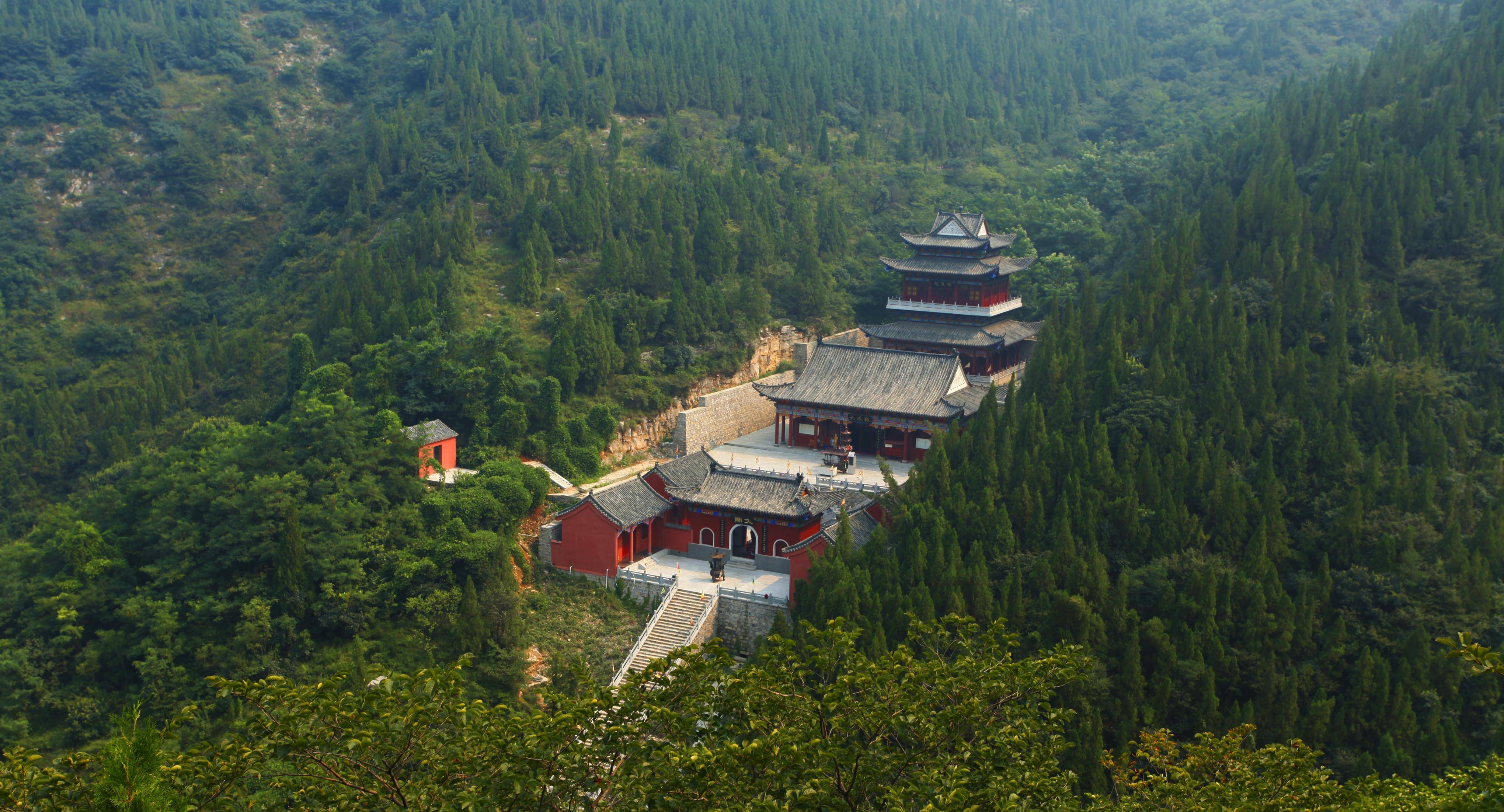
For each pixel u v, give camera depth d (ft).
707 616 257.75
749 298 411.34
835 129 581.94
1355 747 206.39
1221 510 243.40
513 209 440.04
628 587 270.87
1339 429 258.16
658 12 623.36
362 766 101.71
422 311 353.10
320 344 374.02
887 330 412.57
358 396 326.24
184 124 575.79
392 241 410.93
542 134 509.35
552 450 324.19
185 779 97.14
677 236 418.72
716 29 608.19
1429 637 216.33
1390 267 314.14
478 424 318.86
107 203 525.34
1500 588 227.40
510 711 110.83
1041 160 597.11
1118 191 512.63
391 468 277.85
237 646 240.94
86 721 236.63
